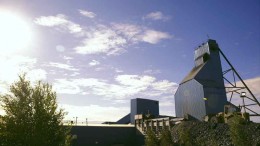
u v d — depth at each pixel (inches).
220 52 1733.5
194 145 1056.2
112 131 1684.3
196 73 1626.5
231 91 1653.5
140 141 1672.0
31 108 452.1
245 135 842.2
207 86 1529.3
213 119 1261.1
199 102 1537.9
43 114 447.8
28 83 472.1
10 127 428.5
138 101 2393.0
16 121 434.6
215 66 1675.7
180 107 1742.1
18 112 439.8
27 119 440.5
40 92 472.4
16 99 456.8
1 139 424.5
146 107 2423.7
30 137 426.3
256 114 1379.2
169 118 1465.3
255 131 938.7
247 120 1072.8
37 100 456.4
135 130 1756.9
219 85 1628.9
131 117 2443.4
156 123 1567.4
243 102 1373.0
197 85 1568.7
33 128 438.9
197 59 1791.3
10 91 458.0
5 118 439.5
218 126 1123.9
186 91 1689.2
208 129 1151.6
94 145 1589.6
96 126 1633.9
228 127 1064.2
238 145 834.2
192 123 1298.0
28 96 461.4
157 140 1113.4
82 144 1552.7
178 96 1786.4
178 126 1369.3
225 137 1011.9
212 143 1020.5
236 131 848.3
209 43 1705.2
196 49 1827.0
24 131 433.1
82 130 1582.2
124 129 1731.1
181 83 1761.8
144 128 1683.1
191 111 1605.6
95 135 1615.4
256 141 878.4
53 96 483.8
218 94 1549.0
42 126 442.3
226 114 1173.7
